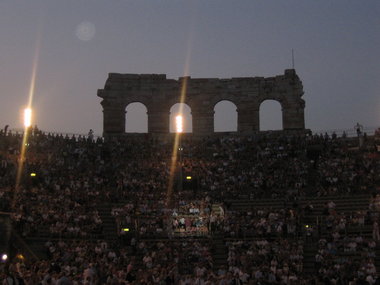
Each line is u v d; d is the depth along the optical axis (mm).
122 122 88688
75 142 81062
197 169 76312
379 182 69812
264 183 72562
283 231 60188
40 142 77438
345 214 62562
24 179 66875
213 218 62469
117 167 76812
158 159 80375
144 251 55562
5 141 73312
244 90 88500
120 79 89312
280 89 87938
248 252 54000
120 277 39375
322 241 56469
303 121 87000
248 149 81812
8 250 52906
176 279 42719
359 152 77688
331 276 47469
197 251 54750
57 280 32812
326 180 71750
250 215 64062
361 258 52531
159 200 68500
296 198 67938
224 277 40438
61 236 57000
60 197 64000
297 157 79062
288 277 47125
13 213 56094
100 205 65000
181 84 89500
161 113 89000
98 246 53906
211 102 88750
